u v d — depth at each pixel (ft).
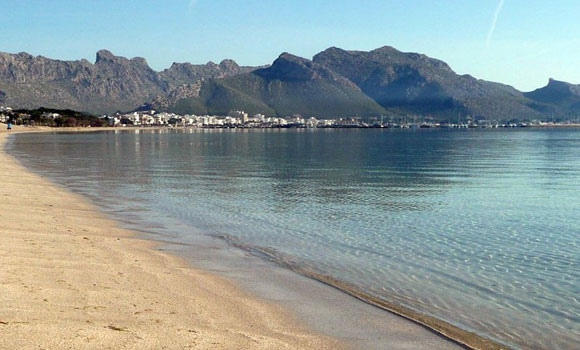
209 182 157.48
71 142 462.60
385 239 77.00
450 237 78.64
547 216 98.22
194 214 98.02
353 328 41.04
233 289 49.90
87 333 33.68
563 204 114.11
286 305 45.91
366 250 69.77
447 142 533.55
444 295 50.88
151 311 40.50
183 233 79.41
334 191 137.39
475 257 66.39
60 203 102.73
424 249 70.64
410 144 484.74
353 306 46.57
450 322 43.73
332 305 46.60
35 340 31.73
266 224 88.63
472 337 40.60
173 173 186.60
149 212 99.04
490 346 39.01
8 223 73.92
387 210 105.29
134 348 32.09
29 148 348.79
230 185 150.10
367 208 107.76
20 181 137.49
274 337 37.52
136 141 520.83
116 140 540.93
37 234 68.23
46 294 41.96
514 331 42.19
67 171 186.09
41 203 99.66
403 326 42.04
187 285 49.80
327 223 90.02
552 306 48.32
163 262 59.00
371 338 39.11
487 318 44.93
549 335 41.63
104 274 50.65
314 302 47.26
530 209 106.93
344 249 70.23
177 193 129.80
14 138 533.55
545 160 264.11
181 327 37.09
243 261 62.44
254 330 38.78
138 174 180.34
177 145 442.09
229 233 80.33
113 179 161.58
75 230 74.64
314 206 110.11
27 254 55.93
